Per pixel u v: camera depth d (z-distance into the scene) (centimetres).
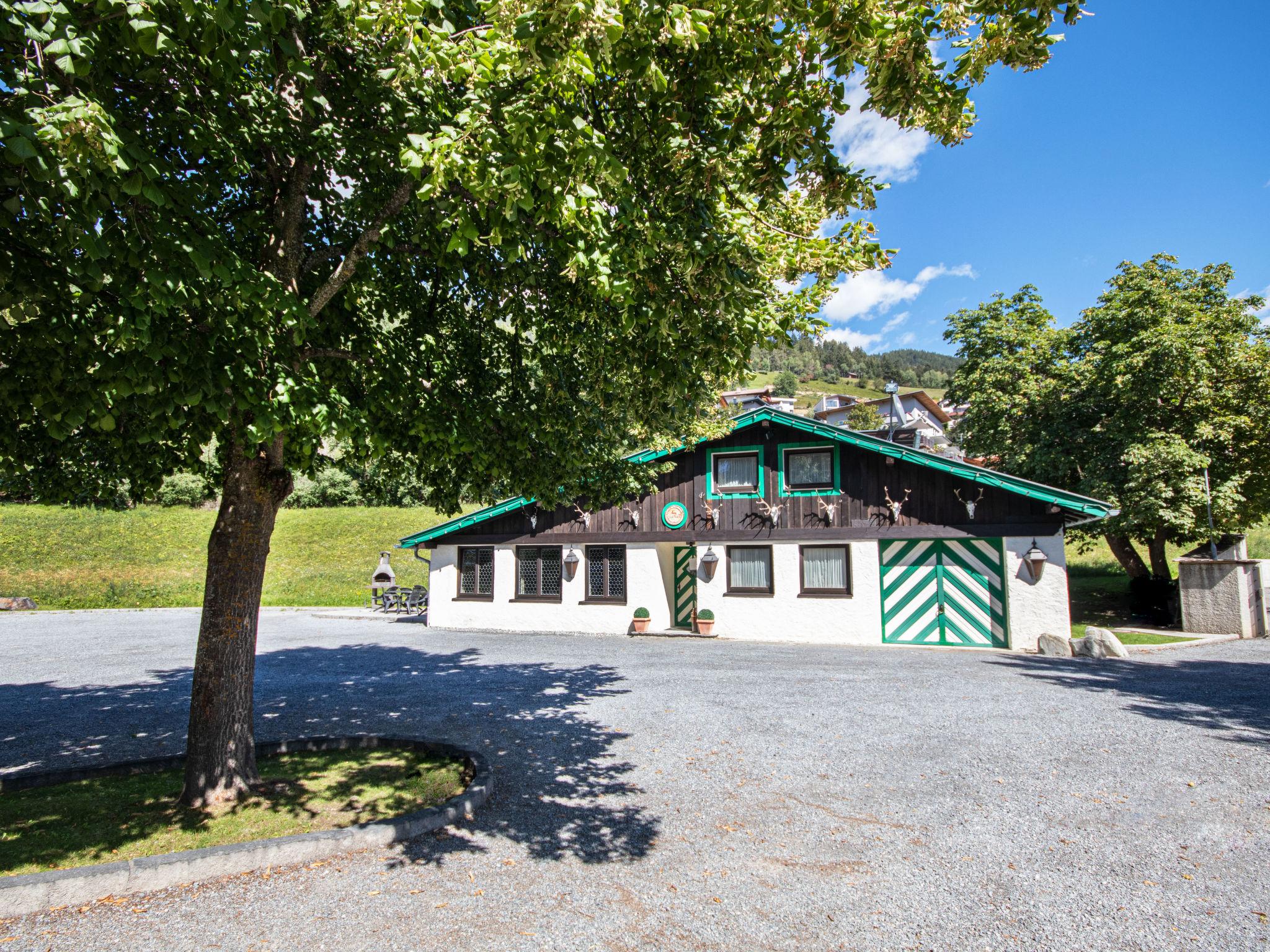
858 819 509
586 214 375
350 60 511
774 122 413
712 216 428
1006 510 1445
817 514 1628
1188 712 833
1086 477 1830
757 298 445
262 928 366
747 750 687
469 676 1170
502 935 357
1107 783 580
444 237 584
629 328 420
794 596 1622
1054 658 1277
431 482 733
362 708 927
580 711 875
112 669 1291
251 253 562
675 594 1908
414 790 568
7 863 436
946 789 570
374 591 2459
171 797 566
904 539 1536
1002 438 2078
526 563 1944
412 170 348
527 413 678
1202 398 1711
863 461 1599
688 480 1777
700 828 495
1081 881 411
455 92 460
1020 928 361
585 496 862
